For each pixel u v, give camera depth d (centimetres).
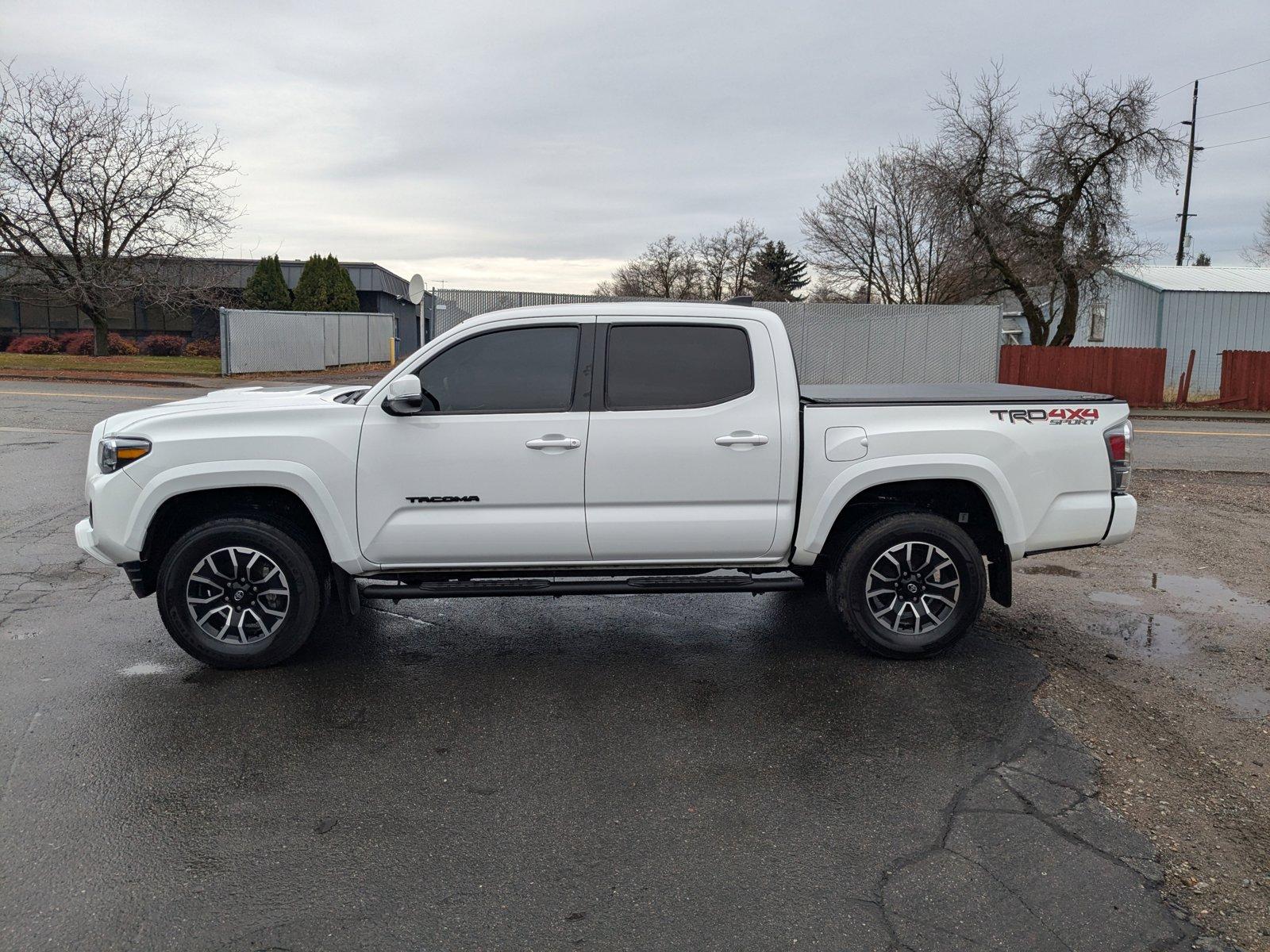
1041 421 493
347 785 363
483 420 468
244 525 470
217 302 2984
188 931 272
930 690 464
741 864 310
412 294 1914
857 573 493
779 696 456
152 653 512
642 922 278
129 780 366
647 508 477
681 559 488
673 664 502
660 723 424
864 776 373
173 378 2511
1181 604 627
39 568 684
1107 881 301
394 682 473
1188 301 3005
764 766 381
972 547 491
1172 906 289
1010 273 2667
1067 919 282
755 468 477
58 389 2116
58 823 332
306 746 398
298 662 502
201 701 446
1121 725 425
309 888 295
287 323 2988
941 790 361
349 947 265
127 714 430
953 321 2117
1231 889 299
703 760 387
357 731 414
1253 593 654
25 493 952
